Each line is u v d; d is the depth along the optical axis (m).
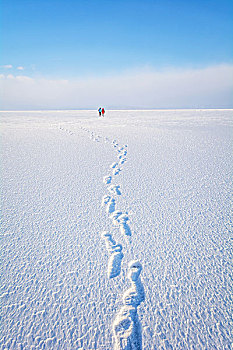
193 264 2.55
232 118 21.22
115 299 2.12
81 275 2.40
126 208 3.84
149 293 2.18
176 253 2.73
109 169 5.99
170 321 1.92
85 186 4.84
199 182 4.99
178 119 20.58
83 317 1.95
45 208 3.87
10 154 7.70
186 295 2.16
